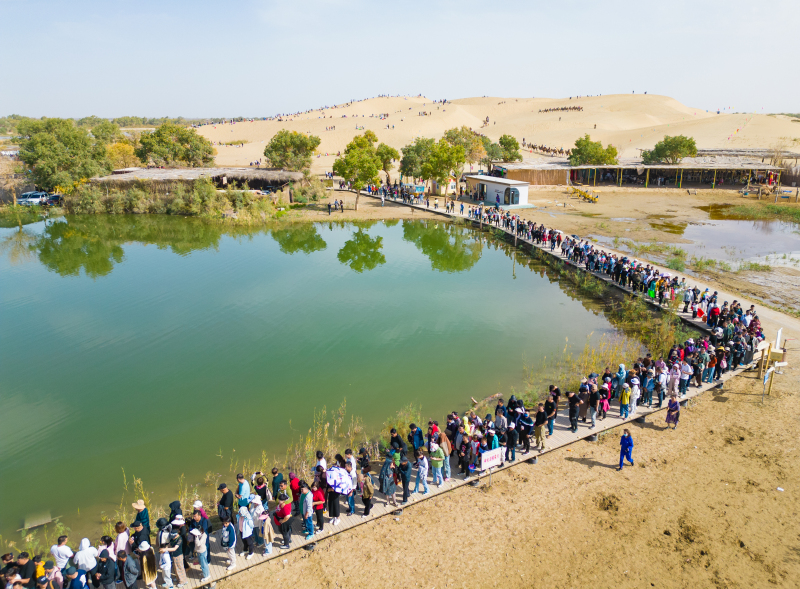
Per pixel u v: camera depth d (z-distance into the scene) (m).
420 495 12.84
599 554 11.02
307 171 74.12
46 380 20.31
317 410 17.80
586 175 76.38
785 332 22.30
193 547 10.30
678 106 192.25
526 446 14.54
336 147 113.38
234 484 13.78
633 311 26.66
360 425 16.73
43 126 66.62
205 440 16.09
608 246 39.16
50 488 13.91
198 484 13.91
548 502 12.64
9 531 12.34
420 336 24.48
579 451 14.76
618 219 50.53
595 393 15.54
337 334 24.80
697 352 18.11
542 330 25.08
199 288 32.25
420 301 29.73
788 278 30.92
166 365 21.59
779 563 10.69
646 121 152.88
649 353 21.78
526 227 42.09
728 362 19.42
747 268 33.06
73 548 11.66
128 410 18.02
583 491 13.02
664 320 24.48
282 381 20.05
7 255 40.44
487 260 39.44
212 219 54.91
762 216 51.47
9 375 20.77
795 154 75.94
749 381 18.53
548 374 20.06
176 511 10.22
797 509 12.24
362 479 11.97
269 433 16.42
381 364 21.41
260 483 11.56
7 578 8.48
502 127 149.12
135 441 16.11
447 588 10.17
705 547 11.16
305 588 10.16
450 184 69.94
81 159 63.88
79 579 9.16
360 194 70.12
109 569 9.44
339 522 11.91
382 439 15.64
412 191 63.41
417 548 11.21
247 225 51.84
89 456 15.34
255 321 26.64
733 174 73.88
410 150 71.00
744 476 13.48
